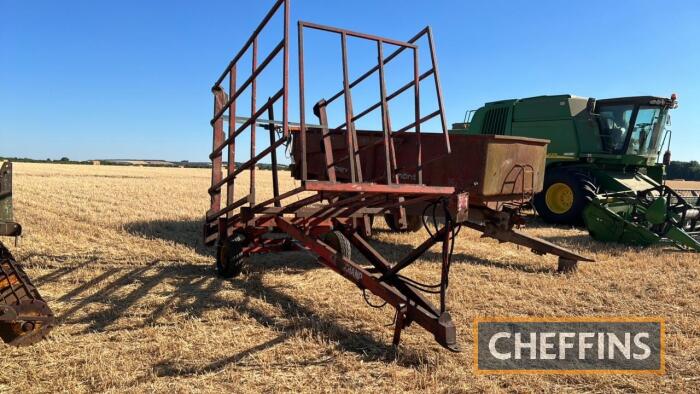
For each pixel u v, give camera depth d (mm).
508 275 6887
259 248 6520
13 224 3787
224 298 5559
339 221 6555
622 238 9367
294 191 4191
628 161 12562
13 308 3197
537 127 13648
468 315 5125
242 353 4043
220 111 5926
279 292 5852
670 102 12289
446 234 4008
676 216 9250
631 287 6305
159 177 32281
